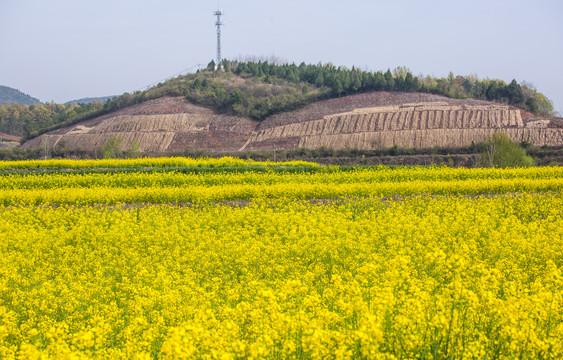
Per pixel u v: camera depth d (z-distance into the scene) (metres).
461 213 19.56
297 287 8.63
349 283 9.08
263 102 113.88
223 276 12.08
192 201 25.80
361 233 16.75
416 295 7.49
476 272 10.45
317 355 6.19
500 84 116.50
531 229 16.52
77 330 9.02
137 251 14.93
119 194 25.47
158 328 7.92
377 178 31.98
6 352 6.86
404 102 104.31
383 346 6.89
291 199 26.12
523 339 6.68
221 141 100.19
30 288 11.52
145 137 102.69
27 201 24.84
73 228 17.70
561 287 9.34
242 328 7.80
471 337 6.99
